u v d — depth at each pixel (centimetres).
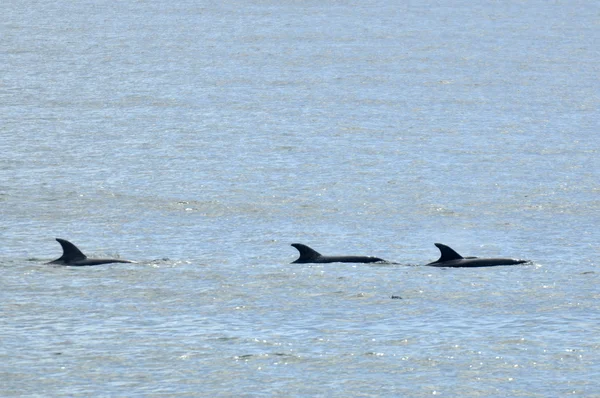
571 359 13800
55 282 16950
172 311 15662
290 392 12812
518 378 13200
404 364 13638
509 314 15588
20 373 13275
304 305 15988
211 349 14112
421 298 16300
